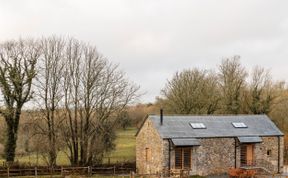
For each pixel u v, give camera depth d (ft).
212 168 122.72
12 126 138.62
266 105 192.03
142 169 130.82
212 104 188.96
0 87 134.41
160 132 119.96
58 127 135.33
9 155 138.41
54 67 137.80
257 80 202.08
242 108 194.39
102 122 140.05
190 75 192.85
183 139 119.34
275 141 131.54
